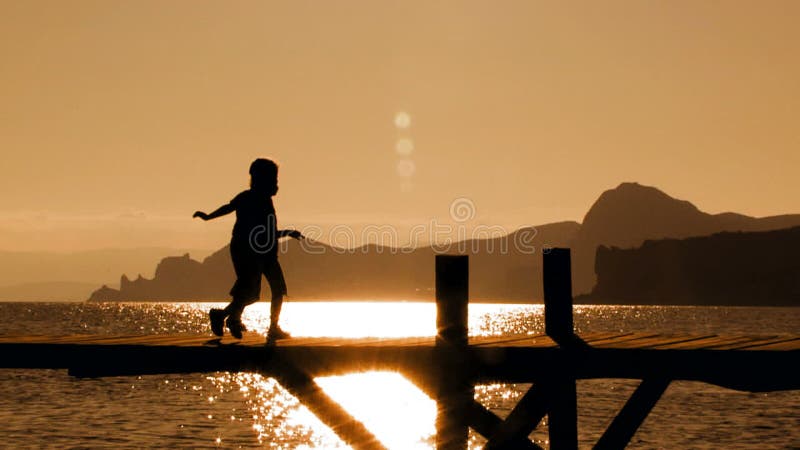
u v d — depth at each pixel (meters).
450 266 10.02
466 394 10.01
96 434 37.12
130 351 10.23
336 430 10.40
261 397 53.25
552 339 11.00
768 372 9.62
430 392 10.06
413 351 10.02
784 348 9.84
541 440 32.72
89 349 10.27
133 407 46.56
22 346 10.31
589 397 49.88
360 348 10.06
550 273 11.06
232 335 12.10
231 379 64.44
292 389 10.19
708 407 43.94
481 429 10.07
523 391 54.41
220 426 40.62
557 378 10.12
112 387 56.38
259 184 11.59
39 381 58.81
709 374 9.74
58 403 47.56
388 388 58.03
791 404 44.75
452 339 9.99
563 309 11.01
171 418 42.72
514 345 10.23
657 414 41.59
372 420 42.88
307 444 36.28
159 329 156.12
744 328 161.50
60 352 10.29
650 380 10.45
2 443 34.50
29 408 45.25
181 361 10.22
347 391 56.09
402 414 45.25
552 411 10.22
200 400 50.88
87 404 47.38
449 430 10.09
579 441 34.47
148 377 64.69
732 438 35.22
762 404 44.94
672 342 10.95
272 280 11.59
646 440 34.88
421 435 38.41
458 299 9.99
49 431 37.69
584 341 11.16
